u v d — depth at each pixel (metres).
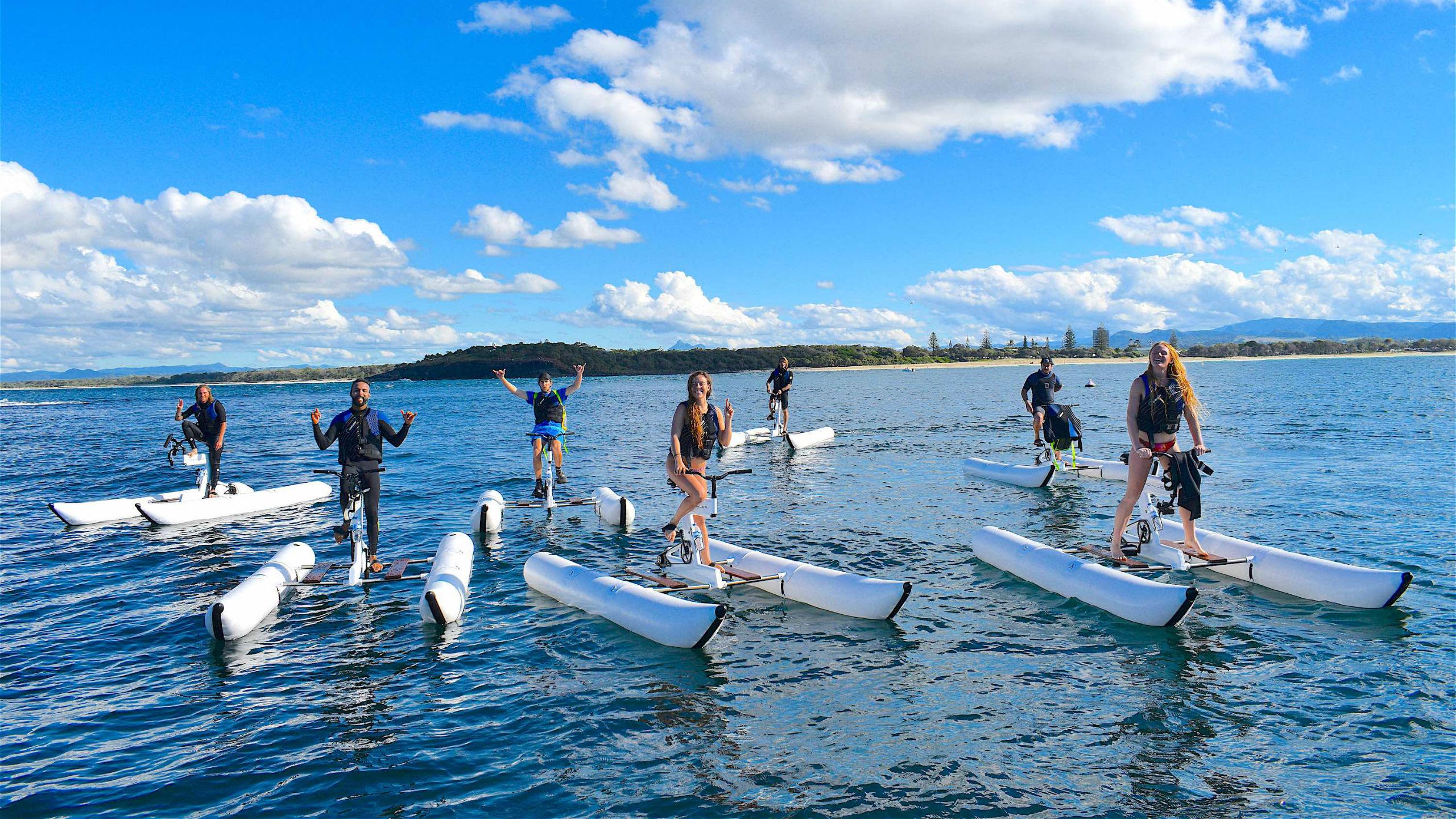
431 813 3.90
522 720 4.89
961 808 3.84
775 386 22.78
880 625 6.51
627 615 6.52
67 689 5.48
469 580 7.96
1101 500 11.66
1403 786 3.94
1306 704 4.88
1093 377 84.31
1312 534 9.02
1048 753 4.36
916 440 21.02
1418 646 5.74
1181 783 4.04
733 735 4.65
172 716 5.04
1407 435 18.61
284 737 4.73
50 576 8.48
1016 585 7.54
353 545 7.93
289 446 23.36
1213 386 49.38
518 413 39.78
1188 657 5.67
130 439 27.53
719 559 8.24
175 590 7.89
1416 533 8.93
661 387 83.06
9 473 17.48
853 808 3.86
